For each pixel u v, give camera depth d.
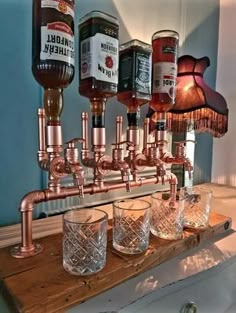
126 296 0.43
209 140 1.28
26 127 0.69
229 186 1.22
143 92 0.57
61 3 0.43
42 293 0.39
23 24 0.67
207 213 0.67
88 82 0.49
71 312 0.40
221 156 1.27
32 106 0.70
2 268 0.45
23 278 0.42
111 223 0.68
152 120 0.74
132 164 0.61
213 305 0.53
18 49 0.67
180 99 0.79
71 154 0.47
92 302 0.41
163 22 0.99
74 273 0.44
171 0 1.01
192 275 0.50
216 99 0.82
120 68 0.58
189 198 0.66
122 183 0.61
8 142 0.67
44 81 0.45
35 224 0.66
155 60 0.62
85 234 0.46
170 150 1.00
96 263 0.45
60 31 0.43
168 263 0.54
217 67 1.28
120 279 0.46
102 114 0.54
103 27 0.48
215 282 0.54
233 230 0.71
